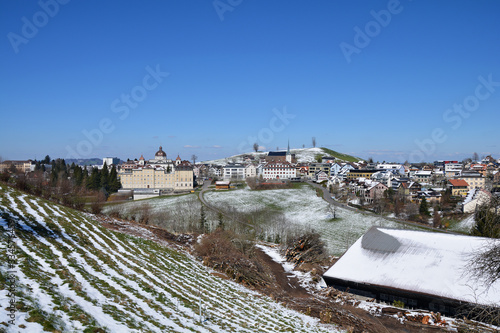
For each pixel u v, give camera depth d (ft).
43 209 115.44
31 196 128.16
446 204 362.12
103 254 94.32
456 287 107.55
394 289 114.93
